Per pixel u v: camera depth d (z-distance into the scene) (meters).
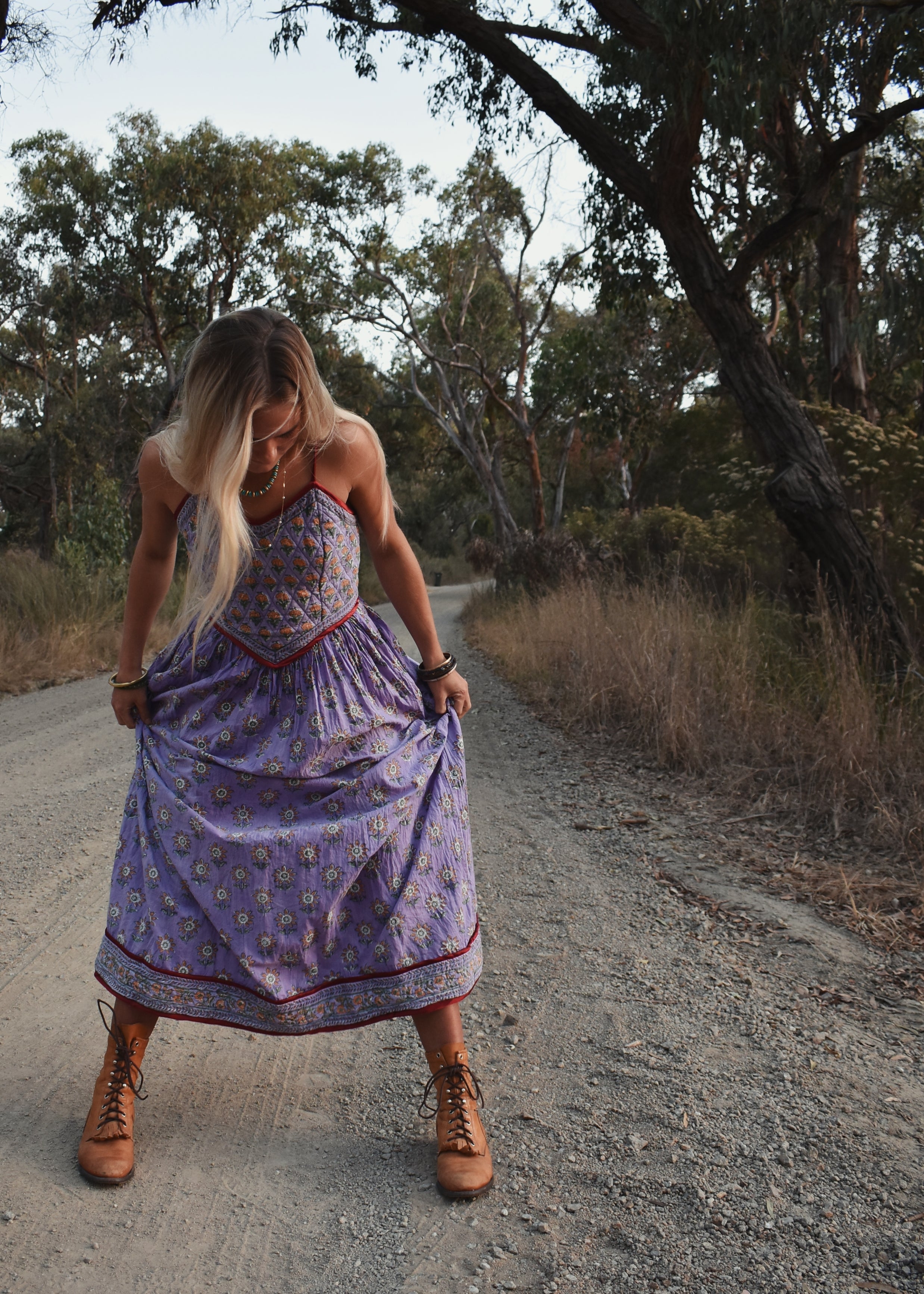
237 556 1.85
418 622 2.22
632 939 3.20
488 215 26.22
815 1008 2.68
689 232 7.73
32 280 29.53
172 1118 2.22
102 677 10.47
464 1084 2.03
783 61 6.63
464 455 31.61
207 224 25.16
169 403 26.61
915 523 8.47
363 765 2.03
